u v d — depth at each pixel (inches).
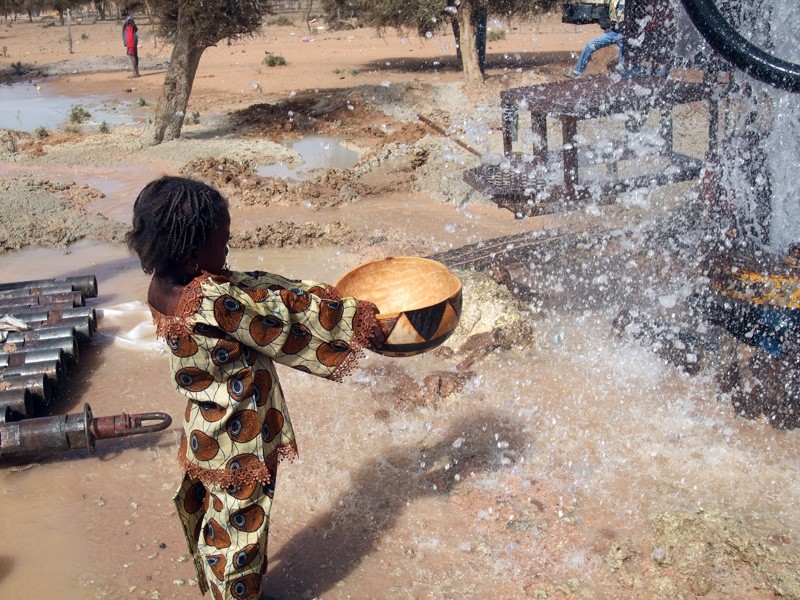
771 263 160.6
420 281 129.1
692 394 179.2
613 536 137.3
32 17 1852.9
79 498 155.4
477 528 141.7
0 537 144.7
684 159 237.8
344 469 159.3
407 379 192.1
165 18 482.0
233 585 109.3
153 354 213.8
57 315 217.9
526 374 190.9
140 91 745.0
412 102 552.1
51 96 737.0
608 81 227.8
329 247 285.0
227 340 101.7
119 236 311.9
